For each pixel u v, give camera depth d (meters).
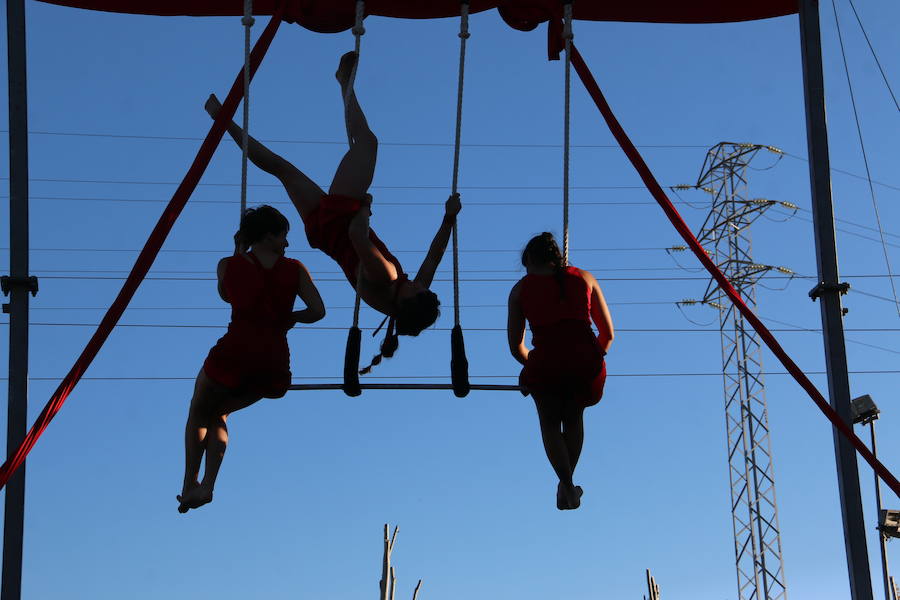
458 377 7.25
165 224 7.23
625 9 9.26
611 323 7.36
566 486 7.20
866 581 7.49
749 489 34.31
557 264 7.28
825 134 8.24
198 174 7.38
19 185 7.41
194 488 6.96
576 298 7.15
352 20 9.00
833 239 8.07
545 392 7.15
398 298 7.19
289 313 6.91
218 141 7.51
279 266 6.90
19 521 7.03
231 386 6.81
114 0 8.79
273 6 8.98
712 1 9.22
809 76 8.32
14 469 6.64
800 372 7.61
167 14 8.97
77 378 6.90
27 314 7.30
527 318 7.21
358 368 7.17
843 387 7.84
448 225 7.54
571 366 7.03
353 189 7.31
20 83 7.57
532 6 8.94
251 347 6.77
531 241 7.36
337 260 7.34
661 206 7.93
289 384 7.02
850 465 7.66
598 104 8.14
